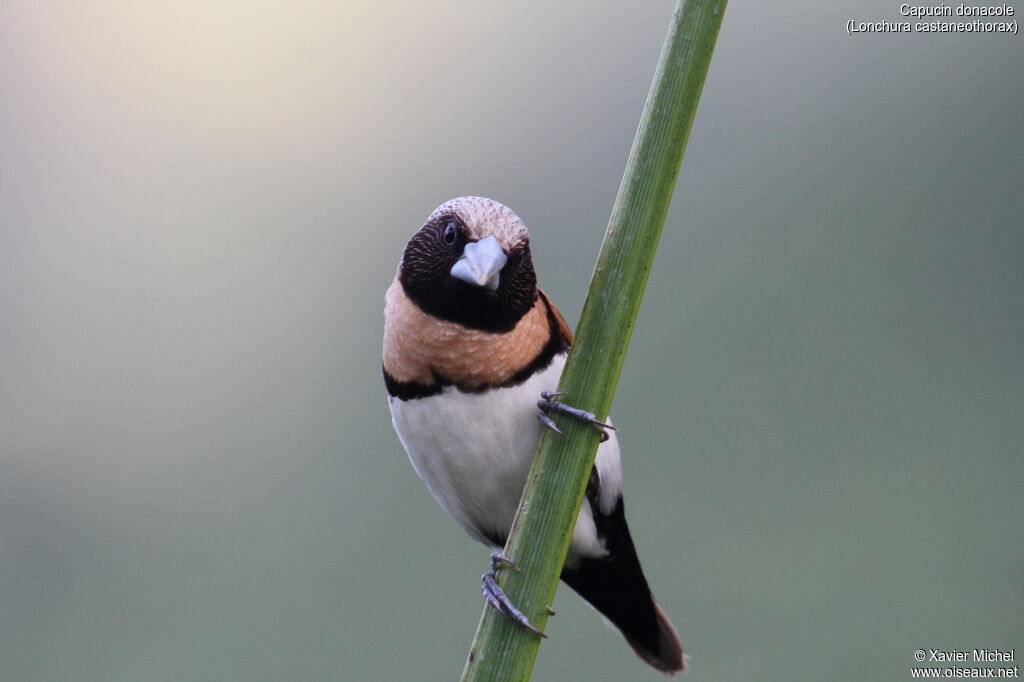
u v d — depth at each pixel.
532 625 2.59
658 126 2.58
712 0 2.58
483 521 2.65
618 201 2.59
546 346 2.63
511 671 2.59
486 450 2.63
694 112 2.58
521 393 2.63
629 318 2.59
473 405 2.63
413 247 2.63
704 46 2.58
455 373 2.63
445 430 2.63
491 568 2.62
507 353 2.63
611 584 2.66
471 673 2.59
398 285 2.64
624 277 2.59
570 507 2.59
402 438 2.65
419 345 2.63
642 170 2.59
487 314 2.63
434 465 2.64
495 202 2.63
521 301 2.63
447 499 2.65
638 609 2.67
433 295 2.63
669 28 2.58
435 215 2.63
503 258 2.62
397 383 2.64
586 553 2.66
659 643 2.67
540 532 2.59
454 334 2.63
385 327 2.64
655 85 2.59
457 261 2.63
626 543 2.66
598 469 2.64
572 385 2.59
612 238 2.59
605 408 2.59
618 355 2.59
